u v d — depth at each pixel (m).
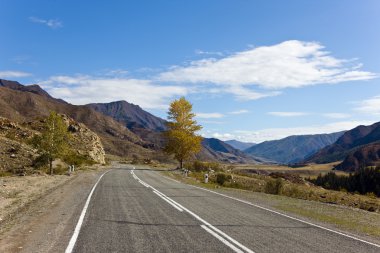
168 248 7.41
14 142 41.47
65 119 70.38
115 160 112.81
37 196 16.42
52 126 34.44
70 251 7.05
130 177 31.92
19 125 53.38
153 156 161.00
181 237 8.46
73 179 27.75
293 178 52.62
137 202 14.77
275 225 10.51
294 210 14.36
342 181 64.88
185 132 54.78
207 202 15.53
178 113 54.88
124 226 9.64
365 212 15.12
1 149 38.69
